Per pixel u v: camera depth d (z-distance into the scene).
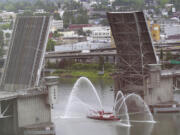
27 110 163.62
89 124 173.25
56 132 163.12
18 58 174.62
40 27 171.25
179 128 168.62
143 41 184.62
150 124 174.62
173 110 192.50
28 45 173.00
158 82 192.50
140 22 178.00
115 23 182.62
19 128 162.00
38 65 171.50
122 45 189.38
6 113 164.50
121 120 180.12
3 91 174.62
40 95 166.38
